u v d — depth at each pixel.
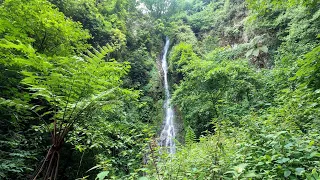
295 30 7.88
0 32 4.03
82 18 10.71
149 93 14.55
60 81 2.78
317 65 3.20
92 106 2.95
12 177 3.55
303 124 2.90
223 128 3.52
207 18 21.22
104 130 3.74
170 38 20.58
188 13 25.62
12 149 3.57
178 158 2.12
